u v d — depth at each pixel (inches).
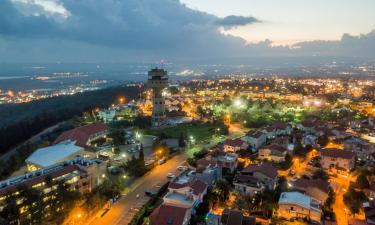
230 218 2815.0
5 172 4362.7
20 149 5255.9
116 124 7465.6
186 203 3137.3
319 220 3024.1
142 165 4315.9
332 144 5698.8
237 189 3590.1
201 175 3735.2
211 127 7239.2
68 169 3590.1
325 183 3565.5
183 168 4466.0
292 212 3097.9
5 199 2910.9
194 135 6481.3
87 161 3956.7
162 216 2859.3
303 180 3693.4
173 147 5551.2
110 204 3432.6
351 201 3302.2
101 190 3580.2
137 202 3499.0
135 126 7298.2
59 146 4820.4
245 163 4633.4
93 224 3056.1
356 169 4389.8
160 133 6604.3
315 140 5669.3
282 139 5364.2
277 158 4648.1
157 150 5078.7
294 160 4766.2
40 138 6560.0
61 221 2984.7
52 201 3075.8
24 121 7529.5
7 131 6407.5
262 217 3137.3
